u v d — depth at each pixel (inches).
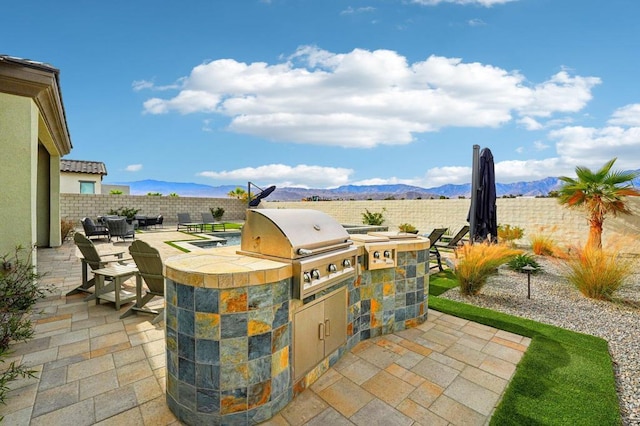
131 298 172.9
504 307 184.7
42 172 375.6
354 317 128.9
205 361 81.8
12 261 175.2
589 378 107.3
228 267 86.7
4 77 166.9
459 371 112.1
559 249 269.6
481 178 296.4
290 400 94.1
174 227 713.0
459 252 228.7
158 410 90.1
